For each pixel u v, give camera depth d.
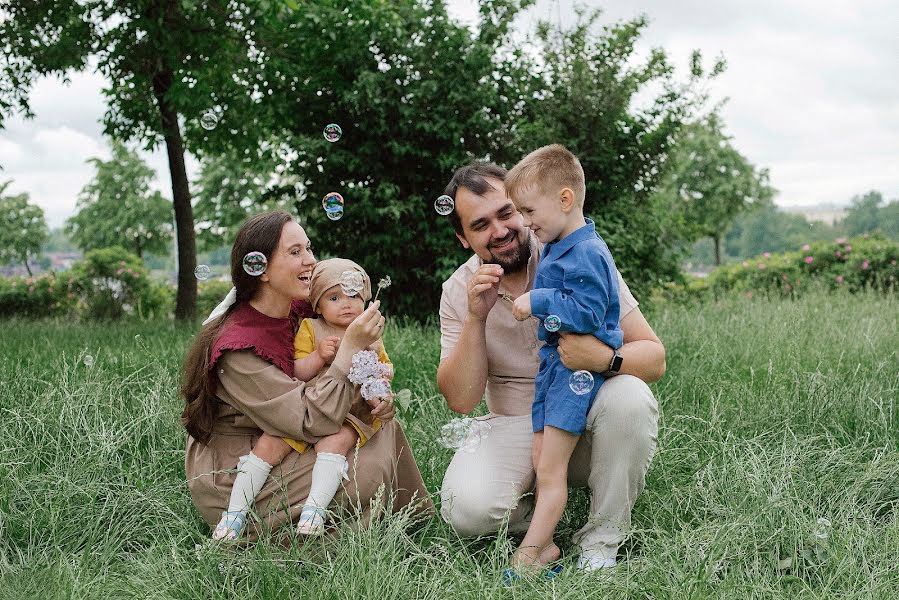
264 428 2.64
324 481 2.61
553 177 2.66
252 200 24.14
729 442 3.51
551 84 8.52
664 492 3.10
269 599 2.29
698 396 4.29
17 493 3.04
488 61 7.90
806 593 2.34
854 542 2.59
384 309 8.10
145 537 2.85
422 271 8.00
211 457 2.73
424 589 2.33
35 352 5.32
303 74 8.59
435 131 7.77
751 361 4.91
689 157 26.48
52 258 47.09
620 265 8.14
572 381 2.61
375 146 7.90
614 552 2.64
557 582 2.35
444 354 3.08
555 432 2.63
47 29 9.97
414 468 2.95
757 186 27.03
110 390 4.00
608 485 2.65
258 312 2.73
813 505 2.93
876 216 26.03
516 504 2.68
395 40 7.84
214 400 2.72
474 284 2.78
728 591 2.28
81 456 3.26
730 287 13.41
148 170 30.48
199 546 2.52
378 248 8.06
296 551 2.50
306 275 2.71
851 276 11.73
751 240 41.69
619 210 8.39
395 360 5.12
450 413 3.94
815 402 3.92
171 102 9.56
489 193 2.84
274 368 2.64
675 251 9.02
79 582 2.37
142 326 8.79
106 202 30.34
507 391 2.99
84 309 14.54
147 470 3.27
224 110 10.22
